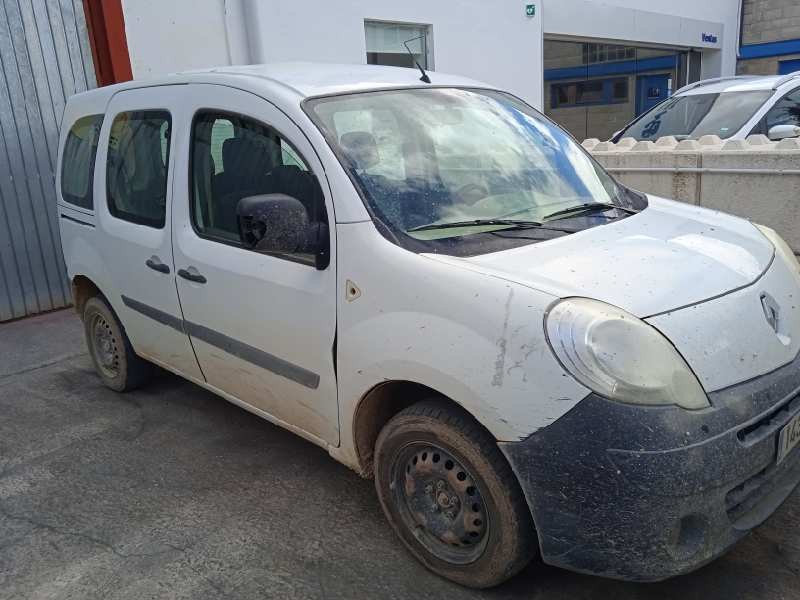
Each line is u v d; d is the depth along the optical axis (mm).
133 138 3979
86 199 4430
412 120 3184
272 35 7797
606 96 15320
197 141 3486
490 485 2406
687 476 2092
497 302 2318
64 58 6777
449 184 2984
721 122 7129
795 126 6422
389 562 2850
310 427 3143
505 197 3049
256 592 2715
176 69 7344
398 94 3291
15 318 6828
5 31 6395
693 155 5750
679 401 2135
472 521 2535
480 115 3455
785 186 5273
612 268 2486
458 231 2768
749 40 18016
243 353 3305
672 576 2182
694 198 5816
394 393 2787
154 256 3744
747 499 2346
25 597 2756
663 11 14789
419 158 3035
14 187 6664
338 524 3133
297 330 2959
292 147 2980
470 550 2594
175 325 3744
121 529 3189
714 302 2396
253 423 4227
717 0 16734
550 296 2281
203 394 4707
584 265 2504
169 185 3627
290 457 3773
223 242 3340
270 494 3412
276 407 3299
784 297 2705
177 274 3584
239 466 3705
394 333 2545
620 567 2203
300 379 3027
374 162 2898
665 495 2092
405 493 2762
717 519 2197
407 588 2688
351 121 3021
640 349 2156
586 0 12539
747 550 2807
